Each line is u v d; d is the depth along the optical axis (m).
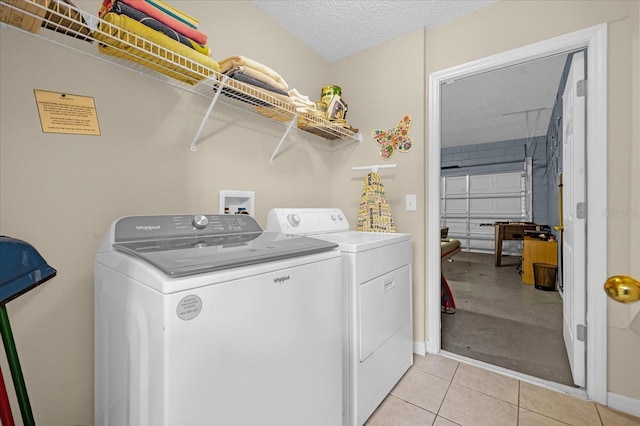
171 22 1.12
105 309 0.96
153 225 1.08
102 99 1.15
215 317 0.74
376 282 1.46
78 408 1.08
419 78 2.02
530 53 1.68
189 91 1.42
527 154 5.90
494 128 5.19
